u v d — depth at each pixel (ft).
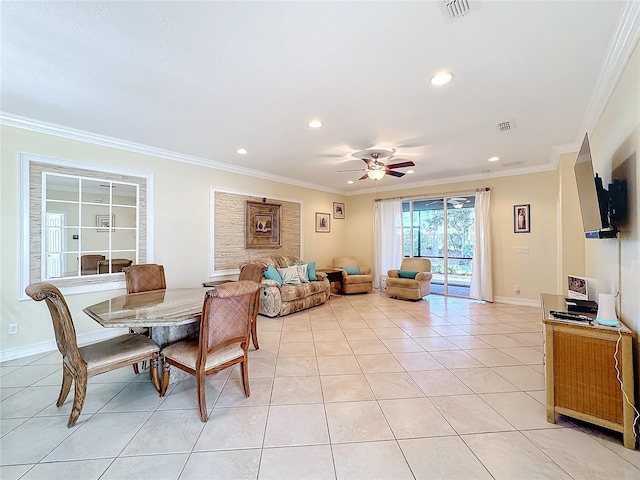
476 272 18.10
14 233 9.37
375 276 22.50
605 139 7.88
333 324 13.33
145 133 10.73
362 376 8.30
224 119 9.45
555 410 6.16
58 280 10.28
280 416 6.46
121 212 11.85
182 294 9.53
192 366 6.58
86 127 10.18
